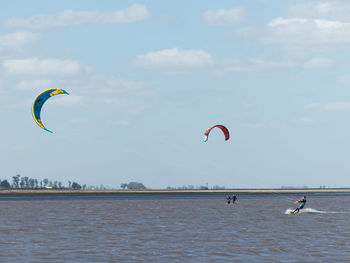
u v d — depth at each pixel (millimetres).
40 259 52625
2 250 58125
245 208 136750
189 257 53688
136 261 51531
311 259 52531
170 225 85125
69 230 77688
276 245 61594
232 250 58031
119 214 112000
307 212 117438
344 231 76062
